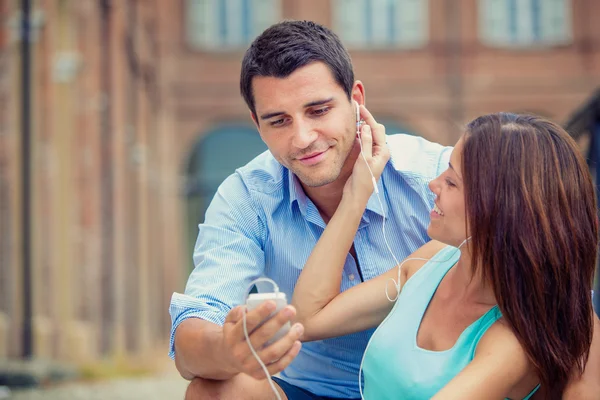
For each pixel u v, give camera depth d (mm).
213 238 4012
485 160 3141
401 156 4156
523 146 3129
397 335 3396
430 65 27484
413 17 27531
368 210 4070
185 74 27234
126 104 19922
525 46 27562
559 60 27562
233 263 3910
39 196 14609
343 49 3812
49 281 14539
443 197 3318
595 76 27469
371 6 27469
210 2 27328
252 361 2947
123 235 18844
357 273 4148
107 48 18000
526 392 3283
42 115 14664
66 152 15148
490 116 3250
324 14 27312
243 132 27625
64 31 15031
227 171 27391
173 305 3623
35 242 14477
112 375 13867
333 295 3762
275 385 3484
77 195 15781
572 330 3137
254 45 3766
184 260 27047
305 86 3668
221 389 3350
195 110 27219
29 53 14273
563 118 27531
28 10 14258
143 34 22656
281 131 3770
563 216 3123
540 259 3082
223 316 3674
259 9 27375
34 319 14320
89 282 15695
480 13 27531
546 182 3111
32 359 13883
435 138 27469
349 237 3787
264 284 4297
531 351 3111
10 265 14219
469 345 3229
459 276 3369
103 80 17875
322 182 3814
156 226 25266
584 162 3215
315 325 3709
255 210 4090
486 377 3068
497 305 3250
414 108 27438
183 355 3344
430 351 3281
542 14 27625
